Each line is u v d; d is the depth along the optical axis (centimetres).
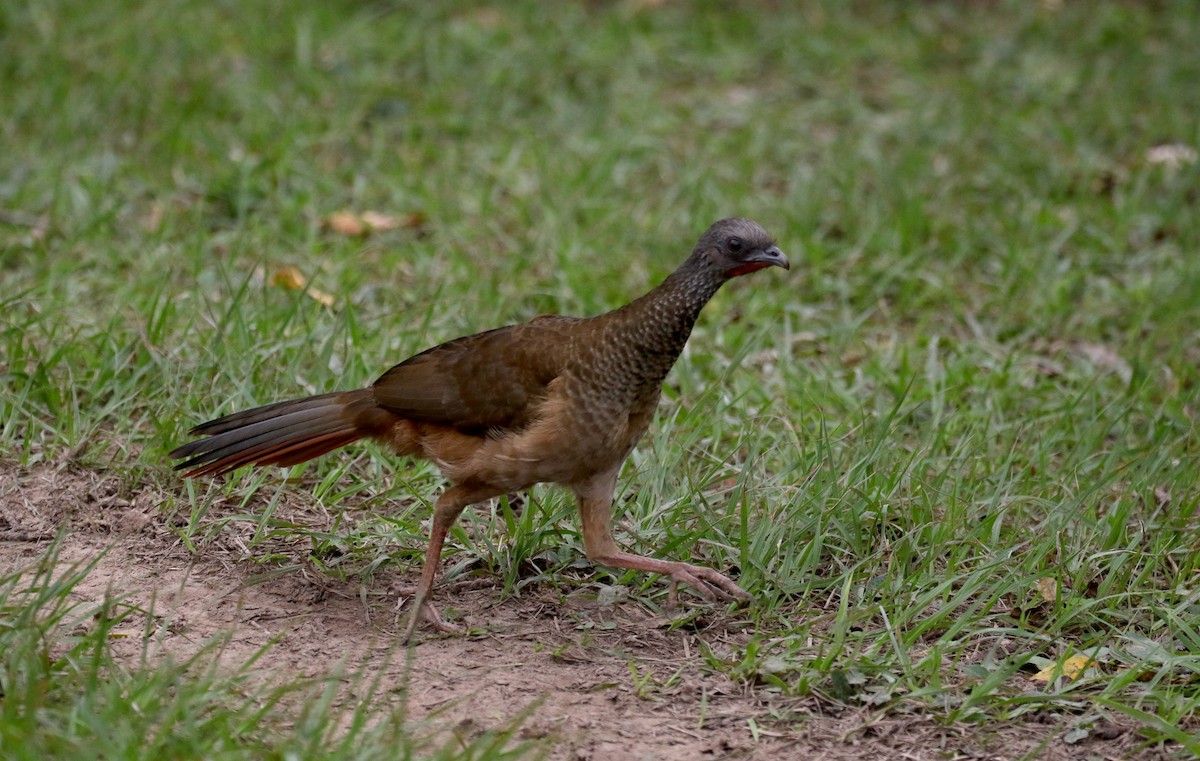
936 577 905
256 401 1070
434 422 858
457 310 1259
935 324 1351
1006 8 2208
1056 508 964
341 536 943
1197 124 1747
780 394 1168
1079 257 1462
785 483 1000
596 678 816
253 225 1402
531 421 835
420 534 954
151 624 835
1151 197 1608
